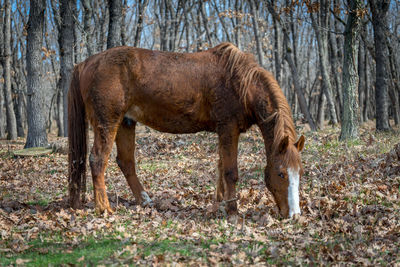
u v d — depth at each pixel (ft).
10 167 30.71
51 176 26.40
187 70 15.97
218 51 16.30
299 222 14.07
